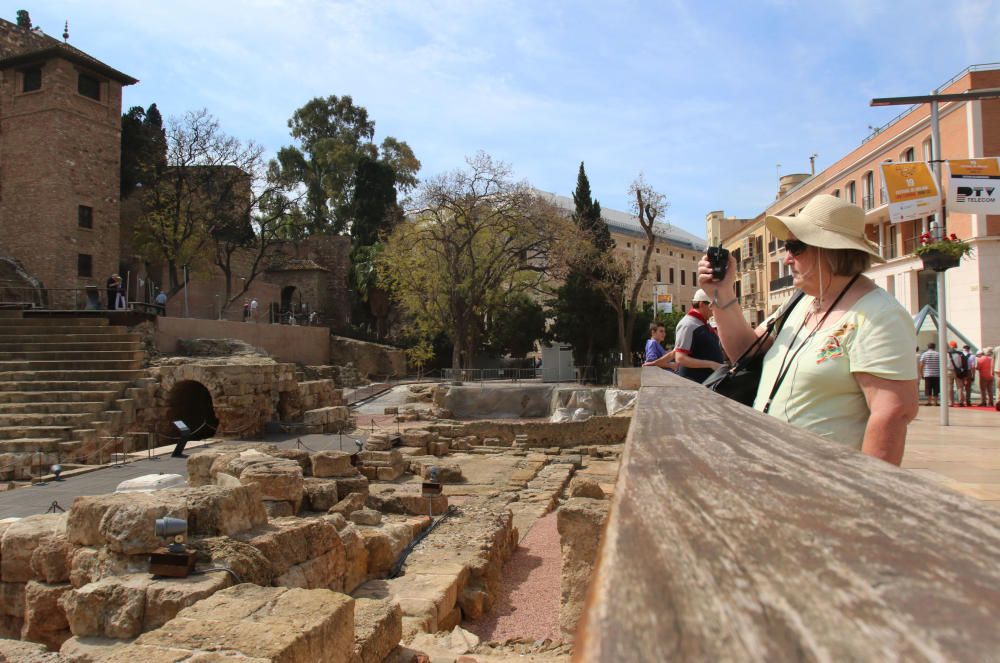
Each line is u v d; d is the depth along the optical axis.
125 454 15.06
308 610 3.47
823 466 1.10
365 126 70.44
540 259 42.38
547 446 19.36
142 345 23.09
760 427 1.51
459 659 4.45
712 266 3.31
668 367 8.32
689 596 0.55
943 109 27.53
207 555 4.49
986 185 13.87
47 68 36.94
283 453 9.95
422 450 17.03
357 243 52.47
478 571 6.84
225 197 45.56
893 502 0.86
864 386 2.39
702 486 0.96
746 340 3.29
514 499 11.48
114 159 40.03
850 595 0.54
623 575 0.62
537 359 57.88
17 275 35.72
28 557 5.29
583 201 45.72
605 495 8.36
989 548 0.67
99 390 19.83
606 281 40.69
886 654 0.42
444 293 40.03
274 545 4.97
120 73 39.94
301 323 47.75
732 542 0.70
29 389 20.06
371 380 39.22
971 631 0.45
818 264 2.66
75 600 4.06
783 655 0.42
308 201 65.44
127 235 44.62
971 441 10.88
